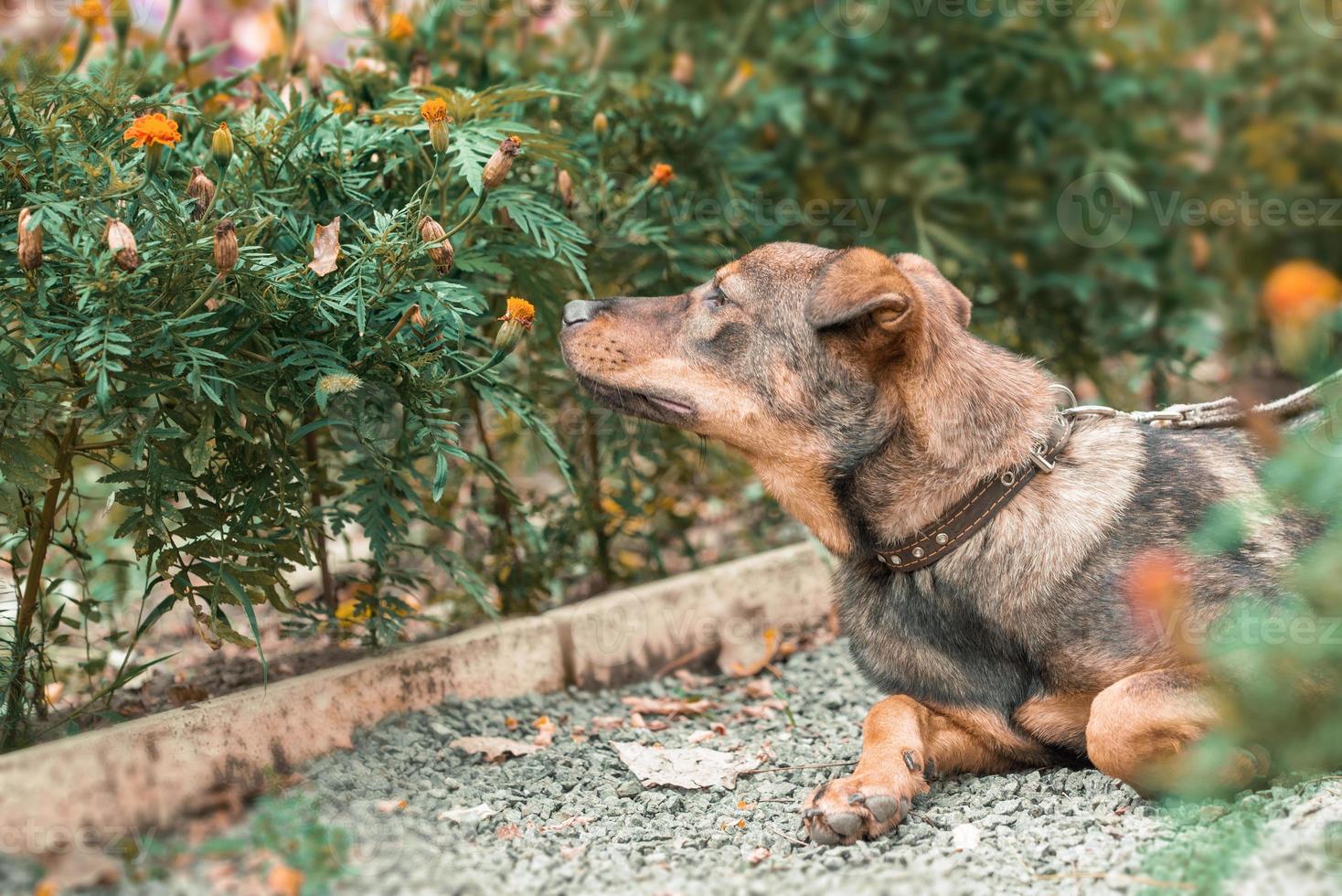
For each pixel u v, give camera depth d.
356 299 3.47
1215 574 3.42
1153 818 3.16
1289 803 3.05
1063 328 6.35
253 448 3.74
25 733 3.66
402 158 4.02
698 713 4.44
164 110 3.79
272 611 5.13
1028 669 3.58
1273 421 3.89
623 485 5.58
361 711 3.92
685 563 5.77
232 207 3.60
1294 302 2.62
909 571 3.70
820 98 6.10
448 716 4.11
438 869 2.98
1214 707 3.12
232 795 3.41
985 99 6.36
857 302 3.46
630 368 3.93
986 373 3.68
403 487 4.04
